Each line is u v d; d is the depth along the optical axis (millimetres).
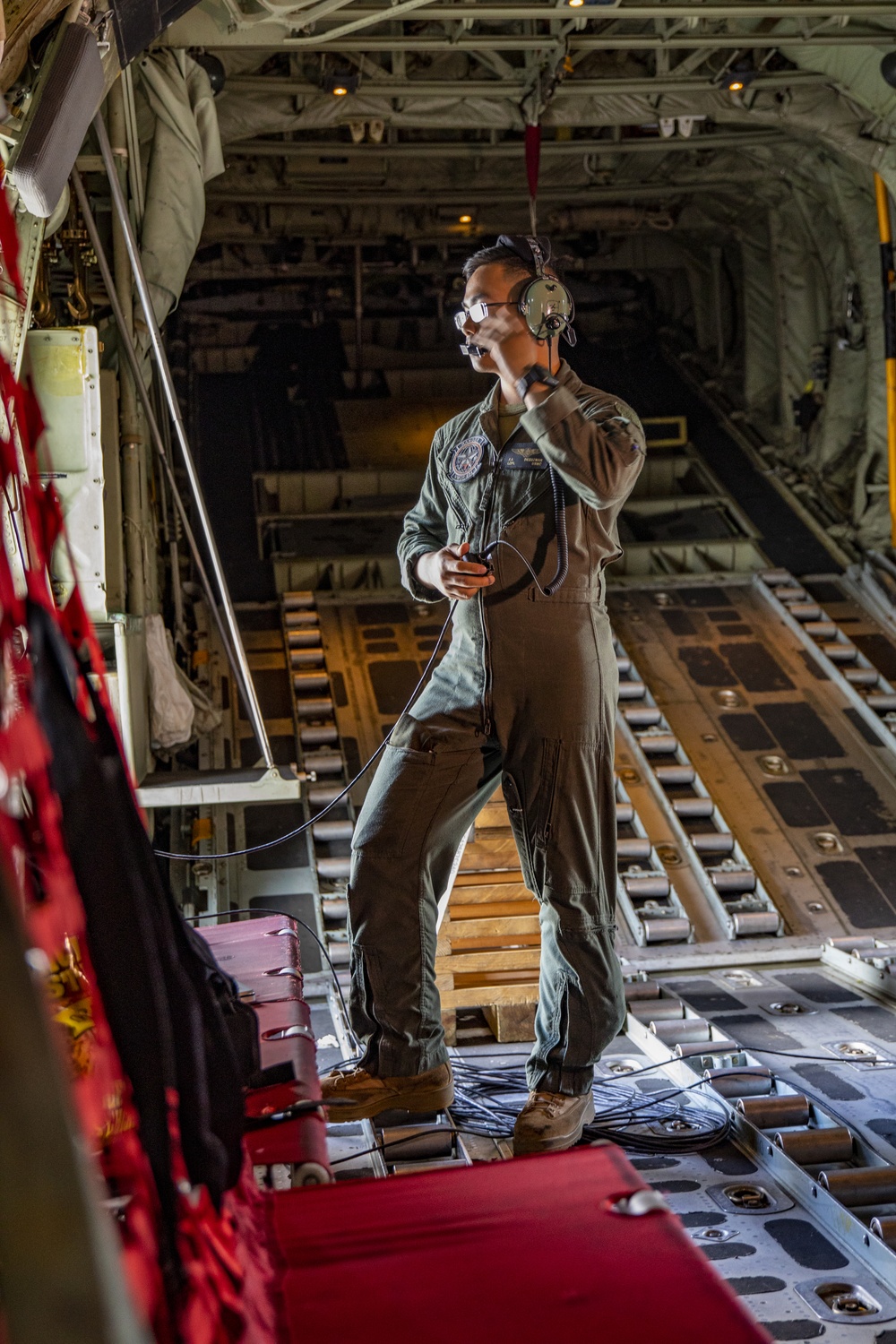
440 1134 3432
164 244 6691
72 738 1366
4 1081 628
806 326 11297
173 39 6137
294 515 9984
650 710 7289
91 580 4934
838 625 8797
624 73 9094
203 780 5254
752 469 11289
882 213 8977
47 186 3338
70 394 4836
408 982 3340
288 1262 1485
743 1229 3035
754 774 6973
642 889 5898
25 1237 626
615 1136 3582
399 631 8352
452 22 7645
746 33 7809
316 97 8312
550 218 12453
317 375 13297
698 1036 4473
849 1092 3859
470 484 3340
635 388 13133
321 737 6973
